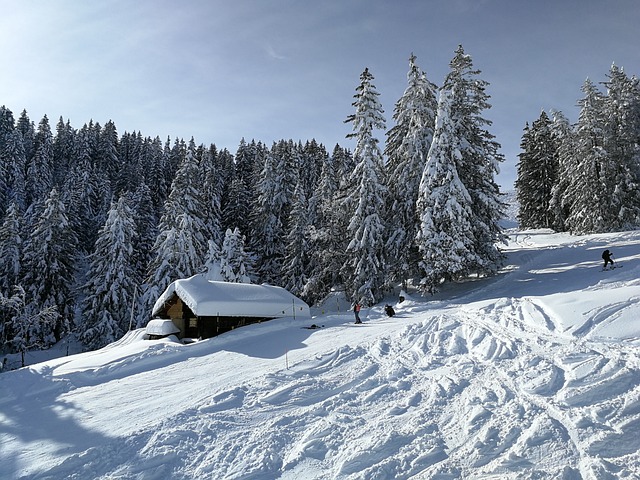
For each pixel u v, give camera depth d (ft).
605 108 137.69
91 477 27.20
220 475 26.40
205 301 75.77
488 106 96.07
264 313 82.17
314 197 149.07
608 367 31.76
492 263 90.94
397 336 52.42
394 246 95.81
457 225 83.20
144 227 172.35
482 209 92.07
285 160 172.55
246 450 28.76
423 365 41.88
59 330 132.05
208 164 212.84
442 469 24.03
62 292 132.57
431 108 100.12
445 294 88.63
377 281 95.04
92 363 58.23
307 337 62.39
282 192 162.50
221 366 51.37
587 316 44.88
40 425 37.22
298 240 134.82
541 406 29.25
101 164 256.93
